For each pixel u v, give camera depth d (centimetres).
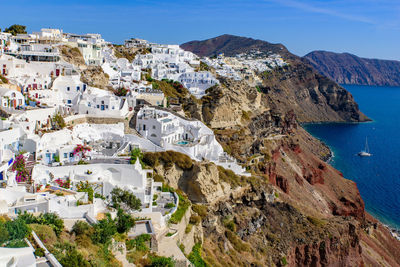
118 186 6688
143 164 8469
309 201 14525
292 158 17088
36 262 3872
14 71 9738
